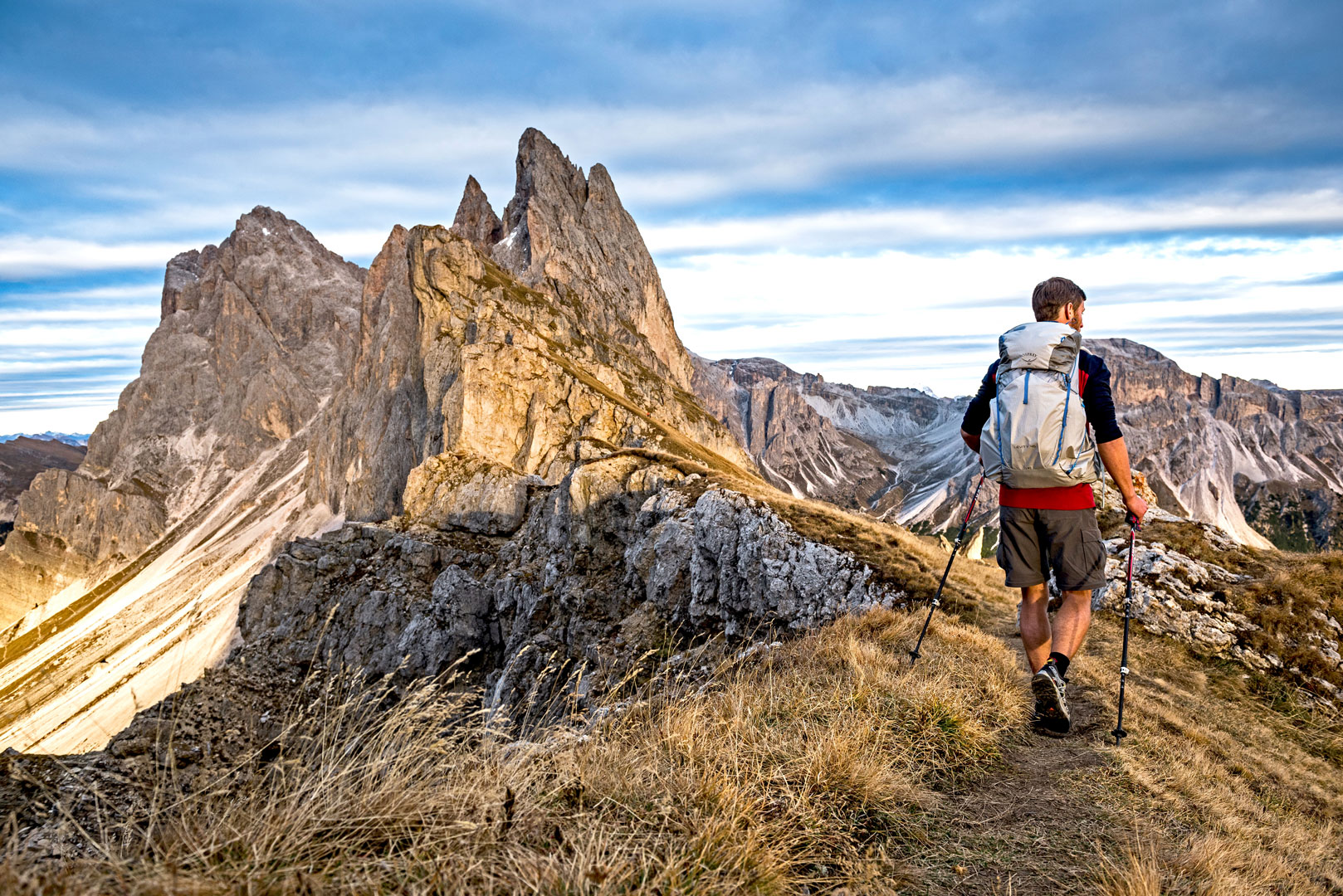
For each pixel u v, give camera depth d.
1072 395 5.32
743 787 4.36
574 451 66.56
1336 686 12.02
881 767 4.95
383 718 3.78
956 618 10.89
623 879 3.24
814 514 32.66
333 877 3.04
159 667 153.62
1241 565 15.24
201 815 3.19
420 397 140.88
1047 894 3.91
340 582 79.81
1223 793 6.06
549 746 4.60
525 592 51.66
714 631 33.00
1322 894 4.64
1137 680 10.76
